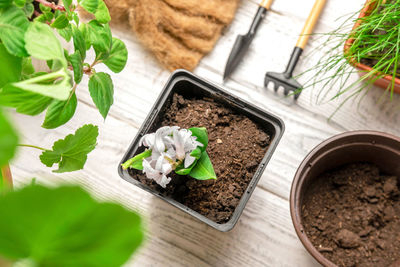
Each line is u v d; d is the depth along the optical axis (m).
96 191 0.68
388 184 0.66
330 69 0.67
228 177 0.62
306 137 0.69
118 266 0.11
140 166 0.56
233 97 0.62
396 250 0.65
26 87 0.27
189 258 0.67
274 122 0.62
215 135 0.64
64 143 0.49
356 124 0.69
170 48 0.69
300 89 0.66
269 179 0.68
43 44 0.36
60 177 0.68
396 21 0.65
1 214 0.10
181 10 0.69
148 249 0.67
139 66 0.70
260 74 0.70
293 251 0.67
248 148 0.63
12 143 0.11
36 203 0.10
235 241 0.67
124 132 0.69
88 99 0.69
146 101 0.70
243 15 0.71
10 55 0.41
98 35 0.50
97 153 0.69
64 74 0.30
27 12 0.48
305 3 0.70
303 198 0.67
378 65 0.66
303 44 0.68
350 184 0.67
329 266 0.59
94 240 0.11
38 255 0.11
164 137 0.54
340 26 0.68
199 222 0.67
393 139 0.62
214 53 0.71
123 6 0.68
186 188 0.62
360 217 0.66
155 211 0.68
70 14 0.49
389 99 0.69
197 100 0.64
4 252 0.11
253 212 0.68
